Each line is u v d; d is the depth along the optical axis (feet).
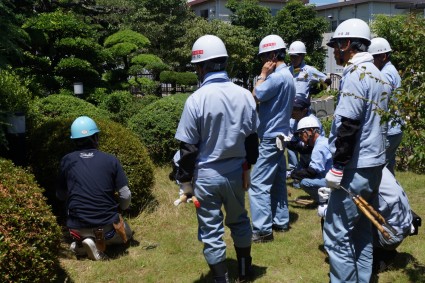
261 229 14.71
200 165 10.62
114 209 13.58
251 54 71.97
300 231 15.83
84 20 48.62
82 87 31.14
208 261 10.94
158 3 73.82
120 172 13.67
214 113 10.28
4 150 15.72
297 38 75.72
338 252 10.26
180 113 24.20
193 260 13.44
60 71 33.30
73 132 13.58
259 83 14.30
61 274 12.46
